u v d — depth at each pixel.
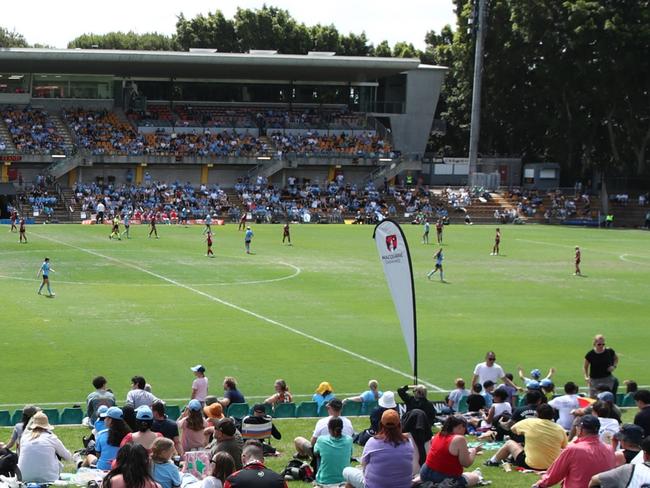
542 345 47.22
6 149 115.56
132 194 115.25
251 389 37.72
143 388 27.22
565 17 132.75
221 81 137.00
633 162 143.25
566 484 17.73
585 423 17.81
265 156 126.19
